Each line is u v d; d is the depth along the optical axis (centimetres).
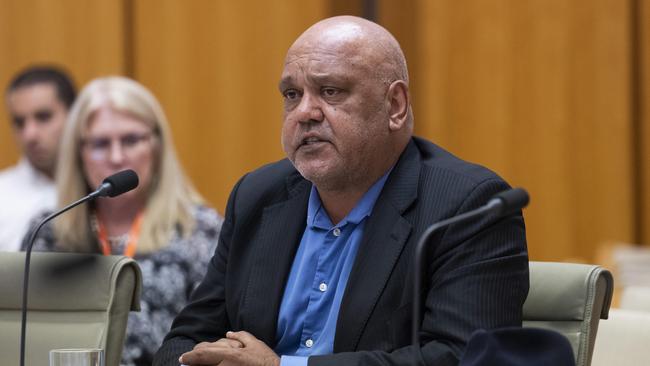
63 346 593
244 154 1466
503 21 1524
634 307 700
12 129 1388
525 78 1527
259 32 1473
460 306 528
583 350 542
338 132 555
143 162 887
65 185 884
